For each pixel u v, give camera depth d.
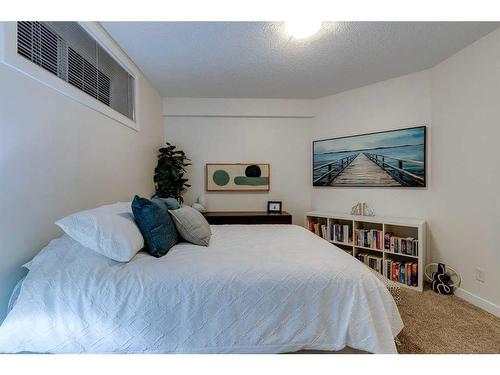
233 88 3.40
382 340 1.20
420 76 2.85
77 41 1.77
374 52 2.45
